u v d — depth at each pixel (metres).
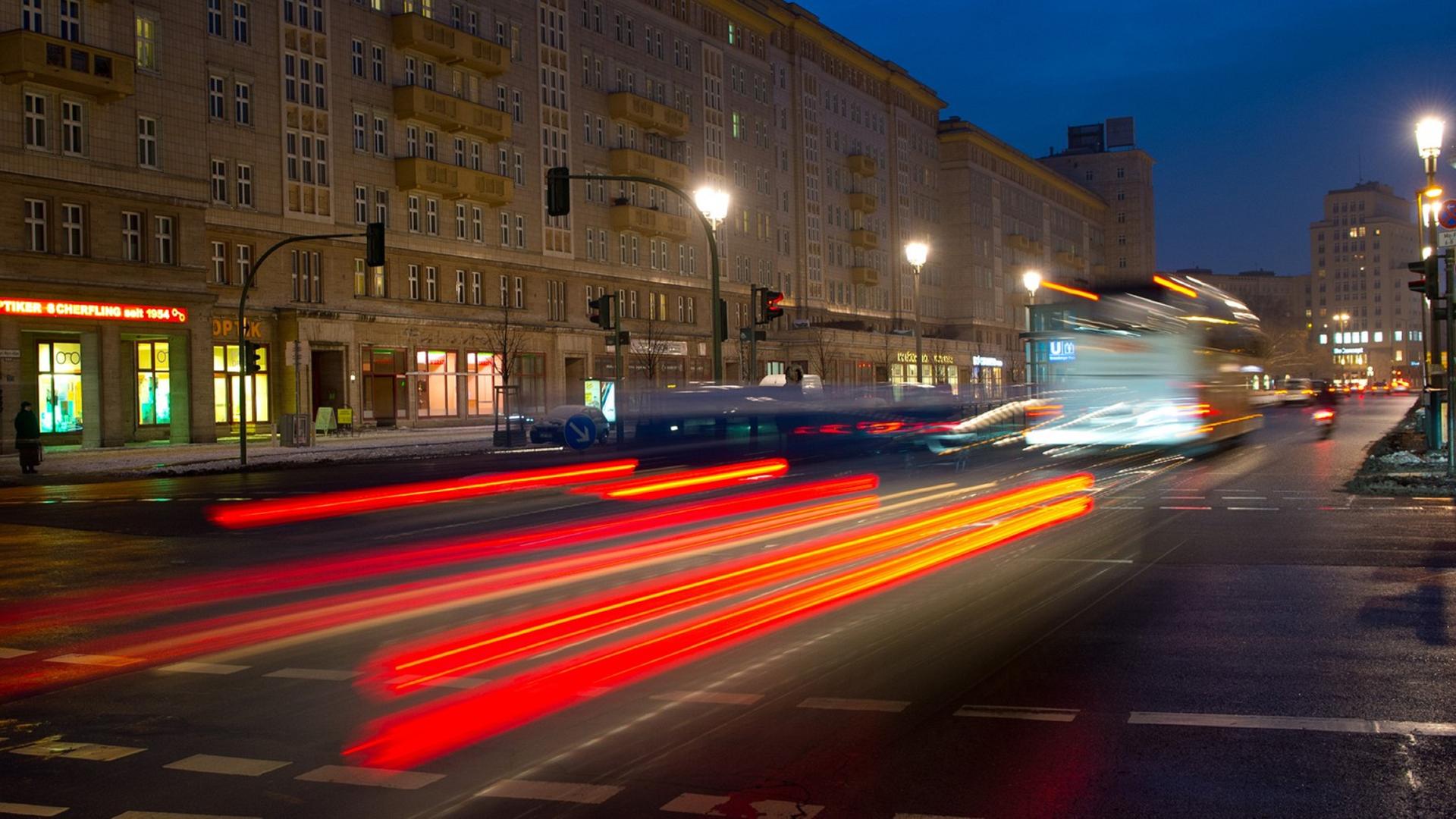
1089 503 18.98
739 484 24.08
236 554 14.49
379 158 53.97
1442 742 5.96
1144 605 9.89
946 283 111.19
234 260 47.53
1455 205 20.42
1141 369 32.44
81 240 40.38
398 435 49.22
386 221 54.31
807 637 8.73
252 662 8.36
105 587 12.04
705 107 77.19
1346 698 6.84
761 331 34.88
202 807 5.31
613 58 69.00
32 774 5.85
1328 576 11.31
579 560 13.27
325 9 51.53
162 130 43.31
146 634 9.52
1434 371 26.48
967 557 12.91
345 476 28.59
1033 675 7.50
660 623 9.34
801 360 80.00
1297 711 6.57
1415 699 6.79
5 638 9.43
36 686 7.79
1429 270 21.05
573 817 5.07
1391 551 12.94
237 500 22.45
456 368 57.56
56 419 41.69
